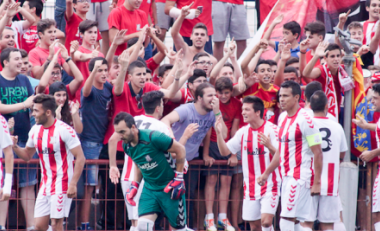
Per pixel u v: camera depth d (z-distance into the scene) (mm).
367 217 24078
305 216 21094
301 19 33281
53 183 21109
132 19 30484
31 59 27469
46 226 21422
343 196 22656
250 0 41562
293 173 20938
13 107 23094
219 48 35125
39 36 28141
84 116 23750
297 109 21234
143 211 19578
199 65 25781
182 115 22984
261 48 26047
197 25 28062
